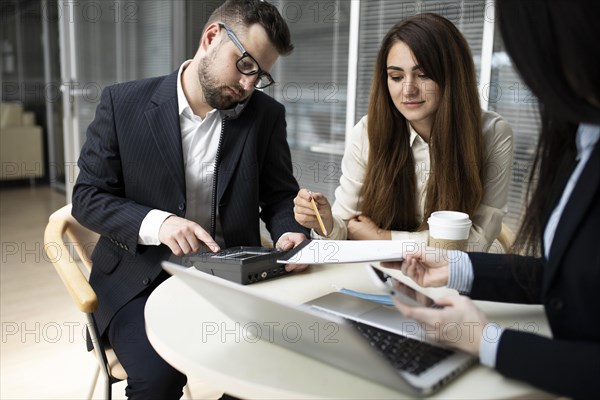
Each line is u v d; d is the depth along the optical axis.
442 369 0.80
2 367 2.27
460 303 0.86
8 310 2.88
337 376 0.82
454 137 1.55
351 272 1.31
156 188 1.58
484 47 2.65
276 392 0.78
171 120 1.58
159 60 4.21
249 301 0.81
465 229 1.28
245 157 1.64
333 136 3.50
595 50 0.68
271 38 1.46
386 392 0.77
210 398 2.06
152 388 1.30
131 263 1.53
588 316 0.78
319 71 3.53
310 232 1.65
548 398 0.78
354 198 1.77
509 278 1.04
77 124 3.72
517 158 2.67
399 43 1.53
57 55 6.21
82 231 1.63
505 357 0.79
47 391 2.09
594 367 0.73
